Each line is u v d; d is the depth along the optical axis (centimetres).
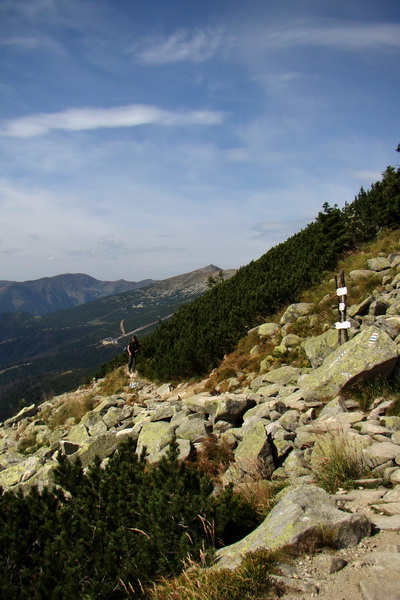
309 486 571
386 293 1670
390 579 382
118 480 671
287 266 2781
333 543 448
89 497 632
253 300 2294
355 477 661
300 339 1695
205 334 2419
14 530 556
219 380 1848
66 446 1406
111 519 596
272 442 851
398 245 2148
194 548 502
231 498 593
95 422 1831
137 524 561
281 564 427
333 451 724
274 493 683
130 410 1842
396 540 450
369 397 1004
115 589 479
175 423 1169
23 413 2802
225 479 813
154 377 2455
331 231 2598
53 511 636
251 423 1009
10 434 2523
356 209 2941
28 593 472
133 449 870
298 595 388
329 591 386
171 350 2500
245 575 417
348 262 2286
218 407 1139
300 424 941
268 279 2703
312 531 452
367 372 1025
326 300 1886
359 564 414
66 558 505
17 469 1362
